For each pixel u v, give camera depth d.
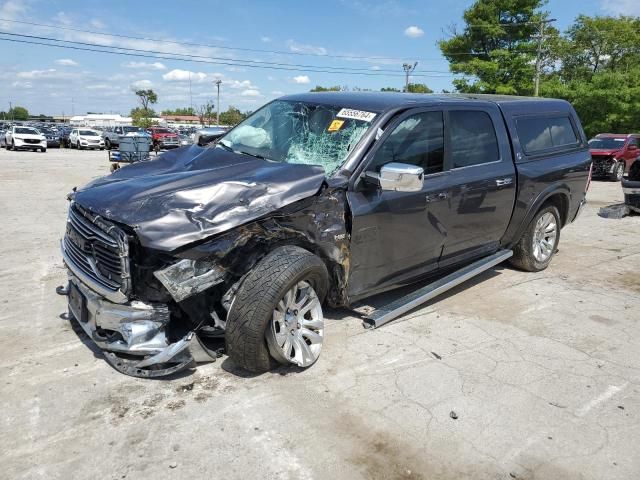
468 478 2.72
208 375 3.60
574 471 2.79
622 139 18.77
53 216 9.12
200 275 3.21
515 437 3.06
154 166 4.18
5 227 8.09
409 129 4.43
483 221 5.23
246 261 3.42
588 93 34.81
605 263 6.93
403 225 4.32
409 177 3.61
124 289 3.16
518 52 36.16
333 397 3.39
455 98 5.18
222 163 4.02
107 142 37.88
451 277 5.03
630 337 4.53
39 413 3.12
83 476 2.62
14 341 4.06
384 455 2.86
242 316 3.31
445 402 3.39
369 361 3.89
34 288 5.29
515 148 5.59
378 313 4.32
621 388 3.66
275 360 3.62
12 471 2.64
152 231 3.09
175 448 2.84
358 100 4.58
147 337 3.28
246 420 3.11
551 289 5.76
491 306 5.18
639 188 10.05
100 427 3.01
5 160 23.61
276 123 4.66
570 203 6.51
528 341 4.38
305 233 3.63
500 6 35.97
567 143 6.52
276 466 2.74
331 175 3.91
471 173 4.98
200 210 3.23
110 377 3.54
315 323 3.78
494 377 3.74
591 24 41.28
